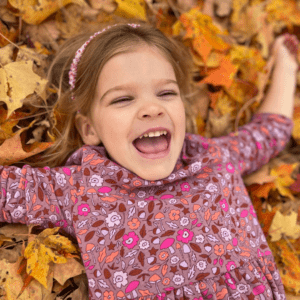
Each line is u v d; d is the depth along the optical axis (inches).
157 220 32.0
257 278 32.0
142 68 33.3
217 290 30.5
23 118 37.2
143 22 45.9
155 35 37.3
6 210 32.2
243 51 47.3
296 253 42.1
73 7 42.3
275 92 48.4
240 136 43.5
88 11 43.3
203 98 48.8
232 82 47.9
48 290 31.7
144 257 30.6
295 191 46.2
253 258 33.0
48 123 39.0
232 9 49.2
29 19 39.6
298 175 46.7
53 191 33.6
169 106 33.9
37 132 39.5
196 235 31.6
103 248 31.1
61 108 40.1
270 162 48.9
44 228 34.2
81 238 31.5
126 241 31.2
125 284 30.0
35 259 31.2
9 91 34.1
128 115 32.6
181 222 31.9
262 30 49.9
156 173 33.0
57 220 33.4
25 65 35.2
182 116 34.9
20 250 32.9
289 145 52.8
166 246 30.9
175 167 36.6
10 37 39.2
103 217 32.2
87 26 43.9
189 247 31.0
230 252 31.7
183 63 44.3
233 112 49.4
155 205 32.7
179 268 30.3
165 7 47.6
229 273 31.2
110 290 30.1
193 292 30.0
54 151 41.4
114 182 34.1
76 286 33.5
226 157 39.2
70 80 38.8
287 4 50.4
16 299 30.2
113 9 44.1
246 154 42.6
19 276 31.2
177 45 43.6
